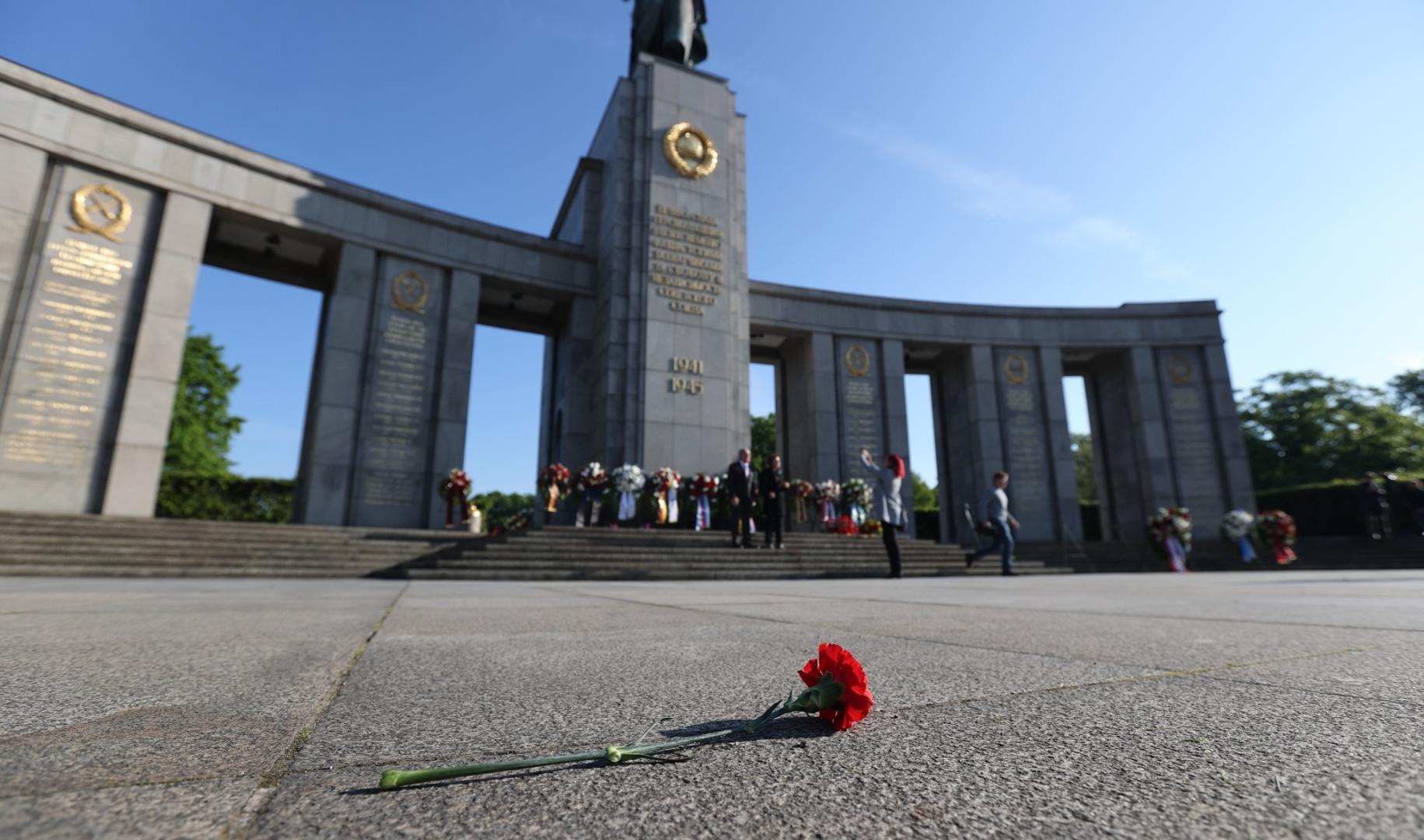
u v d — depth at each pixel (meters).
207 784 0.92
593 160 26.19
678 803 0.89
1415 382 53.50
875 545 16.95
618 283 23.62
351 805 0.85
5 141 17.02
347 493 20.14
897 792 0.94
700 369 23.66
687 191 25.03
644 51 27.77
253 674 1.82
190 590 6.57
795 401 29.62
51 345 16.92
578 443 23.97
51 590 6.15
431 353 22.23
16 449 16.16
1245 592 6.47
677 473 21.73
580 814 0.84
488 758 1.08
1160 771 1.02
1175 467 28.38
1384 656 2.20
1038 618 3.64
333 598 5.31
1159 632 2.99
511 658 2.18
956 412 30.91
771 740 1.21
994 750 1.14
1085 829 0.79
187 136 19.34
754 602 5.10
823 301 28.58
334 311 20.95
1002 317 29.91
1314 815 0.83
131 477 17.06
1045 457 28.75
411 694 1.59
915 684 1.76
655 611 4.18
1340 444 42.22
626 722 1.33
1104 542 25.86
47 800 0.82
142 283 18.34
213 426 37.41
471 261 23.34
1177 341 29.67
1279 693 1.61
